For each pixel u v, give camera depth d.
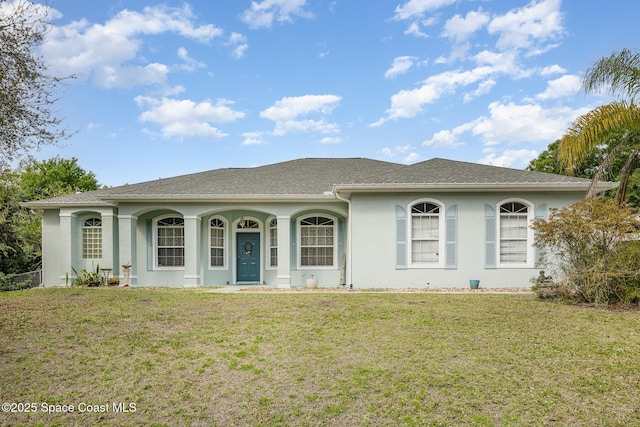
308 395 5.29
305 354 6.85
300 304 11.09
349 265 15.20
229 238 17.89
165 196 16.02
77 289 14.82
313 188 16.92
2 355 6.77
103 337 7.83
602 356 6.71
